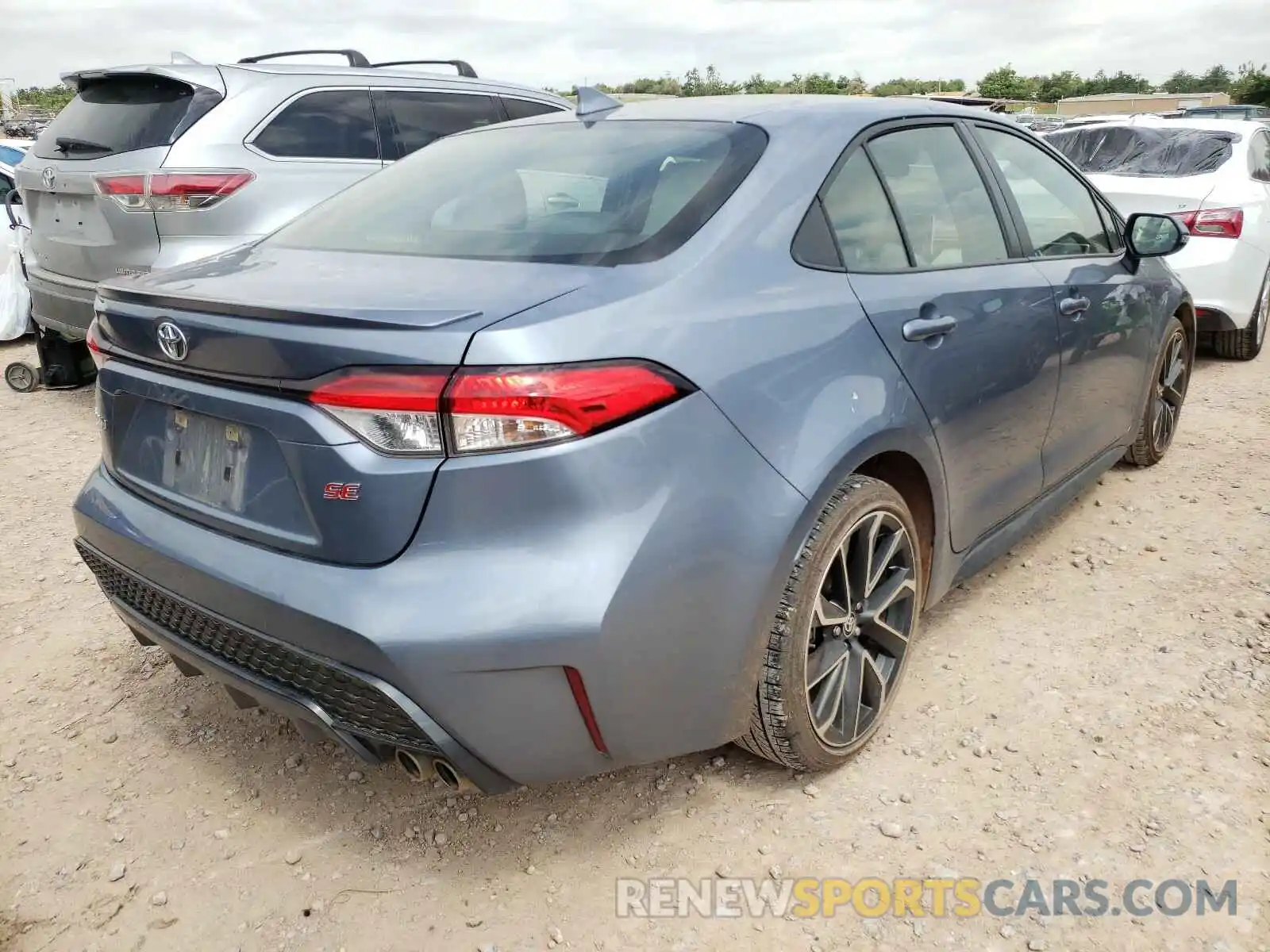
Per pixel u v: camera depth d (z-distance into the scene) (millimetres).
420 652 1814
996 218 3094
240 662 2160
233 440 2080
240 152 5141
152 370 2232
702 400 1977
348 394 1816
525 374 1782
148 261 4984
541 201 2445
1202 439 5133
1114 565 3686
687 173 2383
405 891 2205
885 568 2566
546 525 1833
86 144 5215
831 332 2279
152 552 2197
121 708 2902
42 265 5656
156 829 2404
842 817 2389
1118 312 3629
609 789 2516
